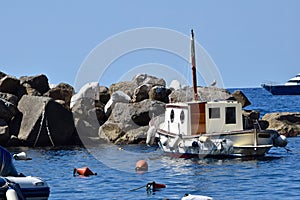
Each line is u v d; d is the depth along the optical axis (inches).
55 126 3521.2
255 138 2751.0
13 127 3560.5
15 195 1494.8
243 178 2219.5
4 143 3444.9
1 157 1660.9
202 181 2178.9
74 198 1892.2
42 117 3501.5
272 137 2817.4
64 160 2881.4
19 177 1646.2
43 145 3511.3
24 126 3531.0
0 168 1656.0
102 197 1907.0
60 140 3538.4
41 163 2773.1
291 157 2805.1
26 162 2815.0
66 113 3577.8
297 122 3996.1
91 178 2308.1
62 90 3949.3
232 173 2346.2
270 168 2454.5
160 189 2034.9
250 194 1899.6
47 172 2481.5
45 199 1636.3
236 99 4173.2
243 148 2723.9
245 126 2992.1
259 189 1983.3
